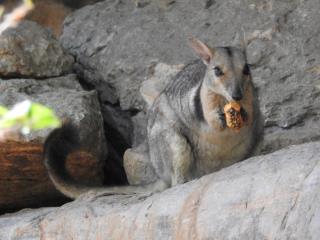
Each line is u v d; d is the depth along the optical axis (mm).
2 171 12727
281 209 8492
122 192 12086
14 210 13578
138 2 15945
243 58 11562
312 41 14320
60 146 12281
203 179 9695
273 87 13945
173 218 9484
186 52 14789
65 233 10609
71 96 13578
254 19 14812
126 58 15016
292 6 14820
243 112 11445
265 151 13195
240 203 8875
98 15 16062
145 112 14438
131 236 9852
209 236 9016
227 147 11719
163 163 12055
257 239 8578
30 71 14273
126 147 14906
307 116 13688
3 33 14227
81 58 15562
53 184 12766
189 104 11664
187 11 15492
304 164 8695
